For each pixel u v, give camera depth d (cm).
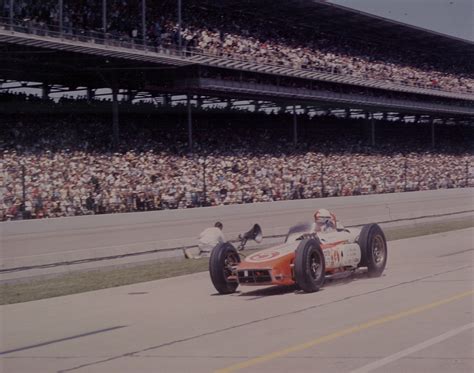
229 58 3481
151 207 2678
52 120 3147
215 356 741
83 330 962
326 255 1209
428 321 859
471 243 2031
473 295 1041
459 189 3903
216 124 4028
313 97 4094
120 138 3291
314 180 3672
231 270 1247
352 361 681
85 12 3039
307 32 4628
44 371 732
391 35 4969
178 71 3397
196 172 3194
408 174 4462
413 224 3356
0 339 926
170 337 864
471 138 6153
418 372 632
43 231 1941
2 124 2948
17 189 2298
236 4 3897
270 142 4131
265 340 804
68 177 2598
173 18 3547
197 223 2427
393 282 1245
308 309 1001
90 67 3103
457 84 5638
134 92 3750
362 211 3177
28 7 2761
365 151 4681
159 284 1468
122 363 742
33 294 1413
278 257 1168
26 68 3062
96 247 2072
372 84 4528
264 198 3209
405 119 5791
